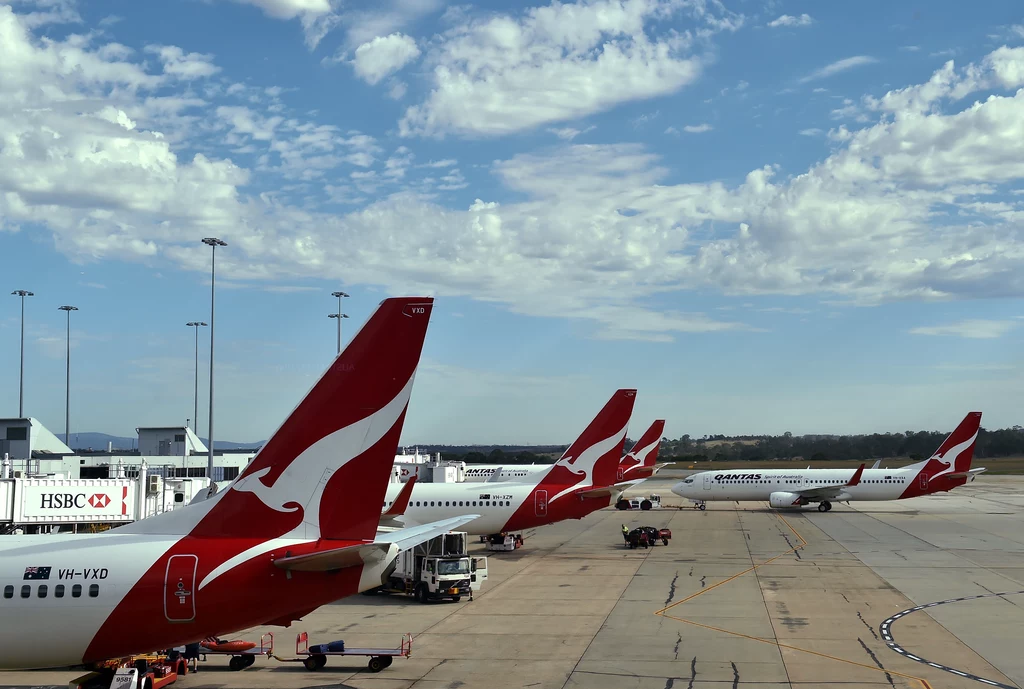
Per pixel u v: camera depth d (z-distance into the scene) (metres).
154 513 57.88
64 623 19.50
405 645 31.16
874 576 50.31
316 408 20.58
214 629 19.81
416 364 20.66
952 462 99.94
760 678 27.47
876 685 26.53
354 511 20.45
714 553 62.66
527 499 59.59
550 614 39.12
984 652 31.00
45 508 52.88
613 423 61.62
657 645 32.47
